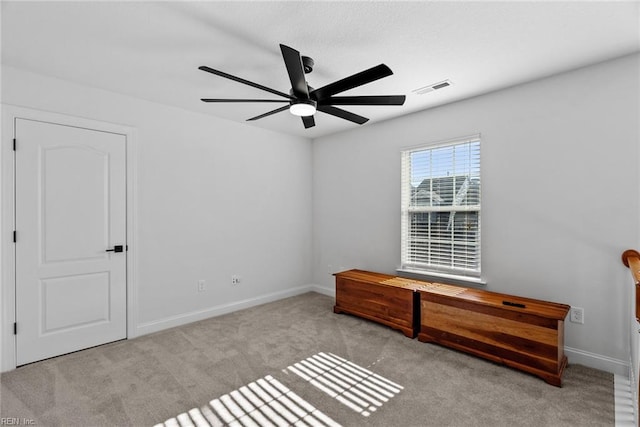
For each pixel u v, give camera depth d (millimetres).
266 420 1866
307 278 4848
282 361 2582
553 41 2096
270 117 3775
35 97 2578
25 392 2135
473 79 2697
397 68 2490
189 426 1812
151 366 2498
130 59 2357
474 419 1860
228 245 3859
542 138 2682
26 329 2537
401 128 3723
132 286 3090
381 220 3967
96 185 2889
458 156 3281
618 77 2326
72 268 2762
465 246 3236
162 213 3299
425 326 2955
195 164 3551
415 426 1809
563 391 2131
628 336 2307
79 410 1944
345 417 1890
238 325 3402
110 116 2963
